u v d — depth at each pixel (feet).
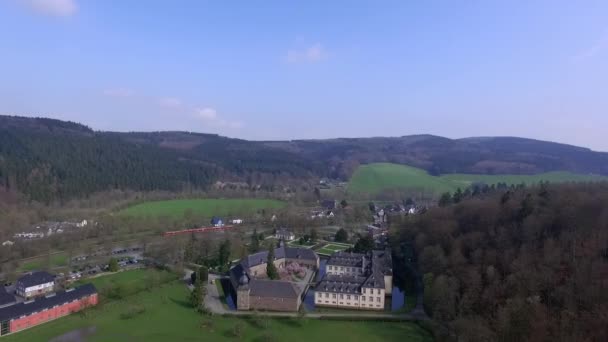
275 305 565.94
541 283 473.67
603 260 474.08
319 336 480.64
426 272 648.38
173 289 646.74
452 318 490.08
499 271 538.88
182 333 483.92
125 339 465.06
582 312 408.05
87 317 529.04
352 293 582.76
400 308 580.30
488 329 428.56
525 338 400.26
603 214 565.12
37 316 505.25
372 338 478.18
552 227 588.91
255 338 473.67
